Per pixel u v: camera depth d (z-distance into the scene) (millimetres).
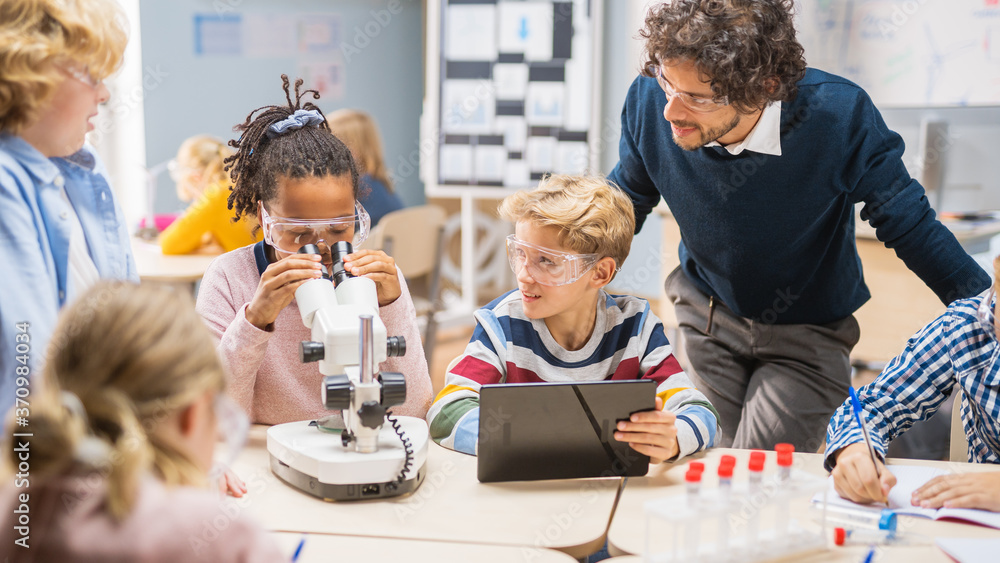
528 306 1404
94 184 1247
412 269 3139
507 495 1185
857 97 1513
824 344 1752
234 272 1441
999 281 1236
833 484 1218
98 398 753
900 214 1549
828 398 1747
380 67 4734
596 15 3852
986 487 1138
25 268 1038
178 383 775
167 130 4145
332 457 1144
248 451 1325
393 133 4859
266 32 4336
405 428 1258
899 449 2451
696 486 964
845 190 1580
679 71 1359
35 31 1006
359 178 1480
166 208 4195
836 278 1721
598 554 1340
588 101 3924
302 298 1205
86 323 779
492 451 1194
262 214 1355
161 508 757
